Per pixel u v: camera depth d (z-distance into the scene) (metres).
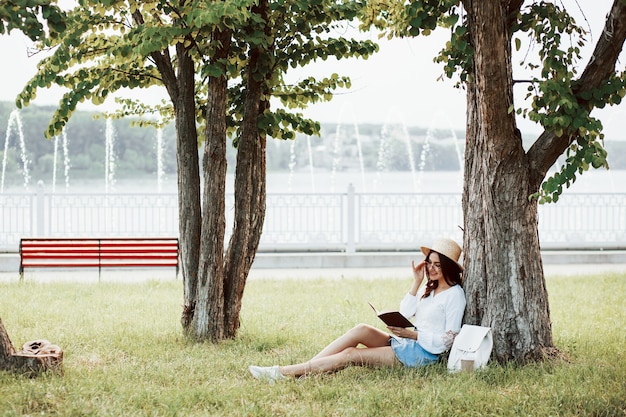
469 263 7.64
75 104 8.76
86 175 56.94
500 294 7.35
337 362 7.09
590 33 7.73
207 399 6.40
